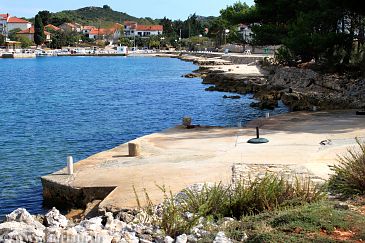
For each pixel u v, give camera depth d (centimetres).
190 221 1030
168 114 4172
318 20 4734
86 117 4034
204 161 2031
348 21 4853
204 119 3872
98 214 1490
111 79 7919
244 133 2695
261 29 6081
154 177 1812
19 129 3488
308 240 862
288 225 951
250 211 1161
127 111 4366
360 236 884
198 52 15288
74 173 1938
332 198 1286
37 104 4900
